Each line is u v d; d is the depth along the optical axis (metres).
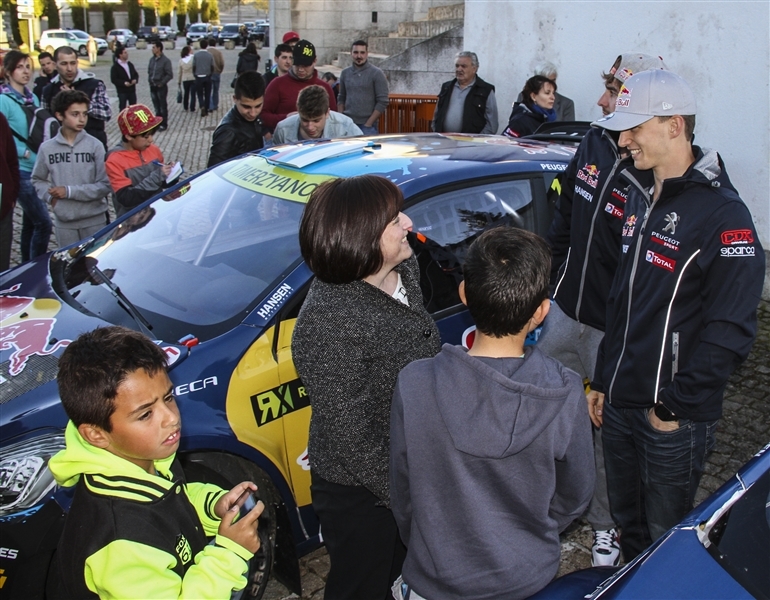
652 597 1.67
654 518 2.45
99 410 1.50
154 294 2.91
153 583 1.50
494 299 1.62
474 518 1.65
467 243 3.14
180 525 1.61
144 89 22.27
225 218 3.19
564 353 3.12
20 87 6.29
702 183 2.16
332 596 2.20
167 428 1.58
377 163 3.23
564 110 6.64
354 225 1.87
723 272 2.11
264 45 43.34
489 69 8.27
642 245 2.27
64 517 2.23
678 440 2.30
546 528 1.70
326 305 1.95
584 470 1.70
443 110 7.30
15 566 2.24
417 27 14.66
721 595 1.67
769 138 5.35
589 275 2.74
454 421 1.62
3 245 5.15
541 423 1.59
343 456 1.97
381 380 1.97
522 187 3.37
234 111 5.09
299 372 2.01
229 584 1.60
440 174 3.14
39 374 2.50
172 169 4.52
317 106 4.91
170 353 2.50
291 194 3.12
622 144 2.25
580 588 1.85
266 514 2.66
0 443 2.30
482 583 1.66
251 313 2.67
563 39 7.22
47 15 48.47
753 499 1.90
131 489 1.53
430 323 2.08
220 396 2.49
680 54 5.94
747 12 5.38
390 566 2.18
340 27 16.53
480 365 1.62
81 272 3.22
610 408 2.53
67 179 4.79
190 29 47.62
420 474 1.69
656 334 2.25
